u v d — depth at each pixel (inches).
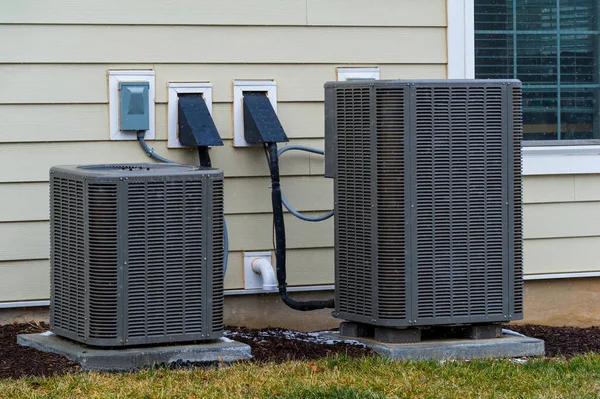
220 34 362.9
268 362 306.7
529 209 393.7
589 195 400.2
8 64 343.6
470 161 327.0
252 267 366.3
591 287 404.5
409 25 382.0
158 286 301.3
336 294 340.2
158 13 356.8
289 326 374.0
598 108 412.2
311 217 372.8
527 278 392.8
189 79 360.8
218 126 364.2
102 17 351.6
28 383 274.1
